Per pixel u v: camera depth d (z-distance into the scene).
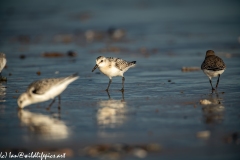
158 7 49.91
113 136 10.44
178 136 10.32
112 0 56.94
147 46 27.92
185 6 50.00
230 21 38.44
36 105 13.62
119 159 9.05
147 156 9.17
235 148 9.52
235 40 29.08
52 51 26.75
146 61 22.58
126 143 9.91
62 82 12.66
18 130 11.10
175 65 21.17
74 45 29.30
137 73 19.28
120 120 11.80
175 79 17.67
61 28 37.34
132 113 12.50
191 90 15.51
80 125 11.42
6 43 30.39
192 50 25.97
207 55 17.16
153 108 13.02
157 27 36.66
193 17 41.75
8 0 55.41
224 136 10.23
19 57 24.50
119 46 28.27
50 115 12.45
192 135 10.38
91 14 45.62
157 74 18.94
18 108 13.24
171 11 46.31
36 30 36.38
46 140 10.31
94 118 12.05
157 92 15.31
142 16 43.31
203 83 16.73
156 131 10.73
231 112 12.32
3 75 18.97
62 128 11.21
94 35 33.22
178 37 31.47
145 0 56.44
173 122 11.46
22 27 38.00
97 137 10.41
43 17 44.19
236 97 14.21
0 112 12.80
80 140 10.25
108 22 39.94
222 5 49.16
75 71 19.97
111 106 13.40
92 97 14.74
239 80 17.03
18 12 47.53
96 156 9.25
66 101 14.16
